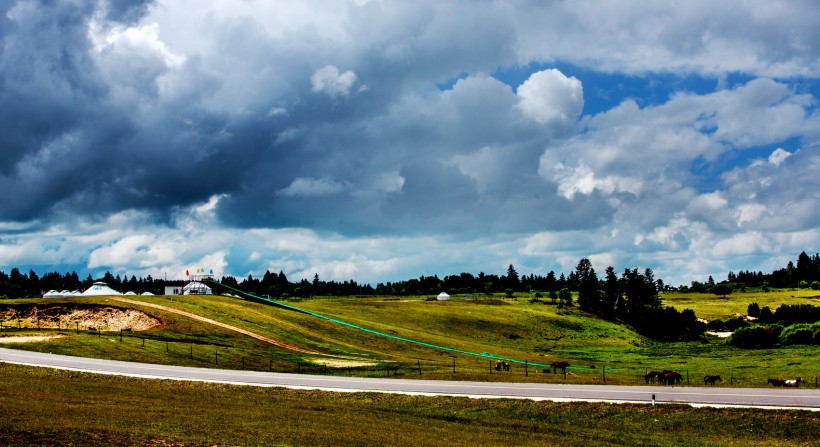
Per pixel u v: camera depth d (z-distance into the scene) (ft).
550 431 158.81
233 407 167.43
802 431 156.46
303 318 437.58
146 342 288.10
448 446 134.62
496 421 167.53
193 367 245.65
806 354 385.91
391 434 143.64
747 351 438.81
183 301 419.13
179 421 141.38
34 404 148.15
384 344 395.55
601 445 144.56
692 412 172.35
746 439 153.79
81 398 163.73
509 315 630.33
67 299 389.19
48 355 243.81
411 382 222.48
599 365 353.10
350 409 175.63
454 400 188.75
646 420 168.66
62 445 114.32
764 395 193.77
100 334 299.58
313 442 130.41
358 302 645.92
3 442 112.88
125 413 146.41
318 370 258.78
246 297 532.73
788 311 649.61
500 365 294.25
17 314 364.99
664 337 652.07
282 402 181.27
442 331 526.16
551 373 278.46
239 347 314.55
